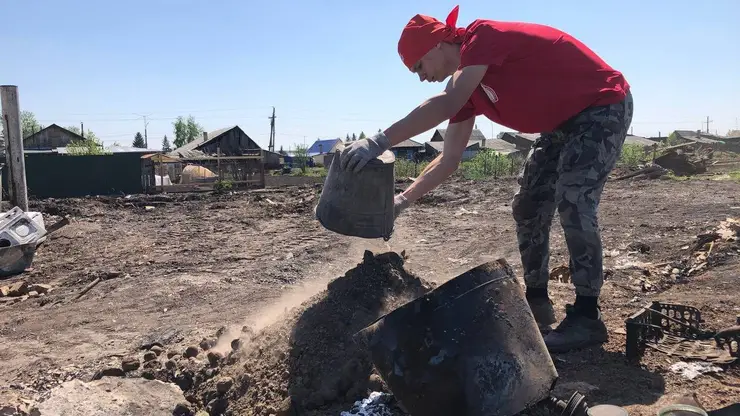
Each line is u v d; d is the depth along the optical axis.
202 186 23.41
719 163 27.94
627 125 2.93
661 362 2.80
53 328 5.32
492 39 2.66
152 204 15.92
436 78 2.99
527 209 3.25
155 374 3.24
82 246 9.98
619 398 2.49
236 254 8.61
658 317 3.07
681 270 5.22
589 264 2.94
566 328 3.02
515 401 2.13
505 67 2.75
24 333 5.22
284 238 9.88
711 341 3.00
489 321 2.15
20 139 12.17
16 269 8.12
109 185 22.06
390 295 2.90
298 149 60.78
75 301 6.37
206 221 12.52
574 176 2.88
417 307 2.16
